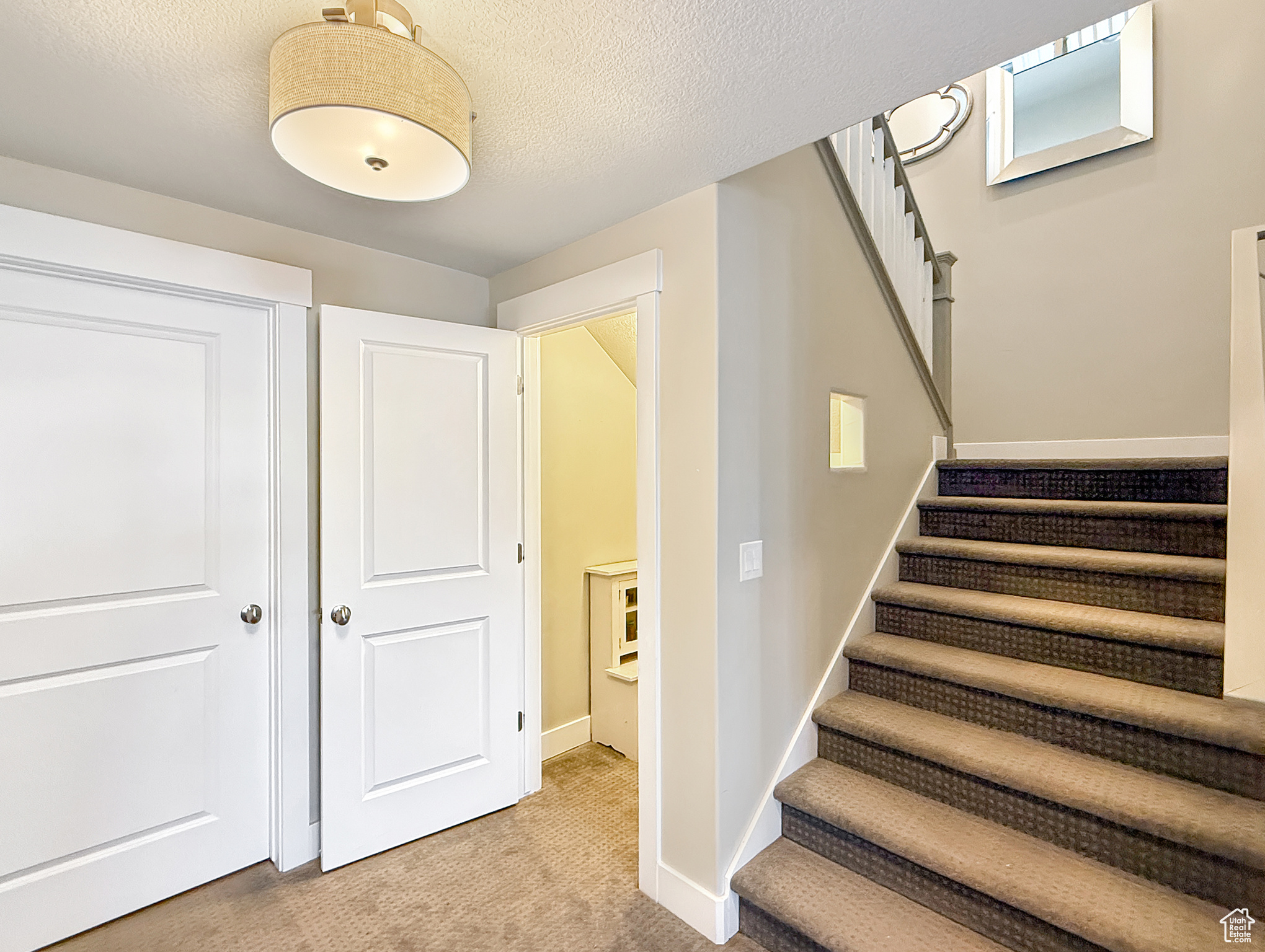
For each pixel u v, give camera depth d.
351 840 2.10
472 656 2.40
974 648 2.20
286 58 1.07
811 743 2.13
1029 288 3.47
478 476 2.42
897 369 2.70
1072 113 3.32
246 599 2.06
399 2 1.09
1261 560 1.61
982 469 2.84
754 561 1.90
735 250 1.84
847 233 2.37
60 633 1.73
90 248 1.71
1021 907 1.43
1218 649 1.69
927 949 1.49
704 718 1.80
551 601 2.95
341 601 2.08
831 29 1.15
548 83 1.32
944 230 3.79
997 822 1.72
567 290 2.25
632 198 1.88
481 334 2.42
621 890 1.98
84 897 1.76
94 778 1.79
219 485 2.00
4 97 1.37
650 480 1.94
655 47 1.20
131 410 1.84
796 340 2.10
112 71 1.28
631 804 2.53
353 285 2.28
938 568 2.51
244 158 1.66
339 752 2.08
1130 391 3.16
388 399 2.20
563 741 3.00
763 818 1.92
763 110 1.43
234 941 1.74
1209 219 2.93
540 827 2.36
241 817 2.05
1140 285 3.12
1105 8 1.09
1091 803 1.52
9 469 1.66
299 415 2.12
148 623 1.87
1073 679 1.88
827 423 2.24
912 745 1.86
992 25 1.14
